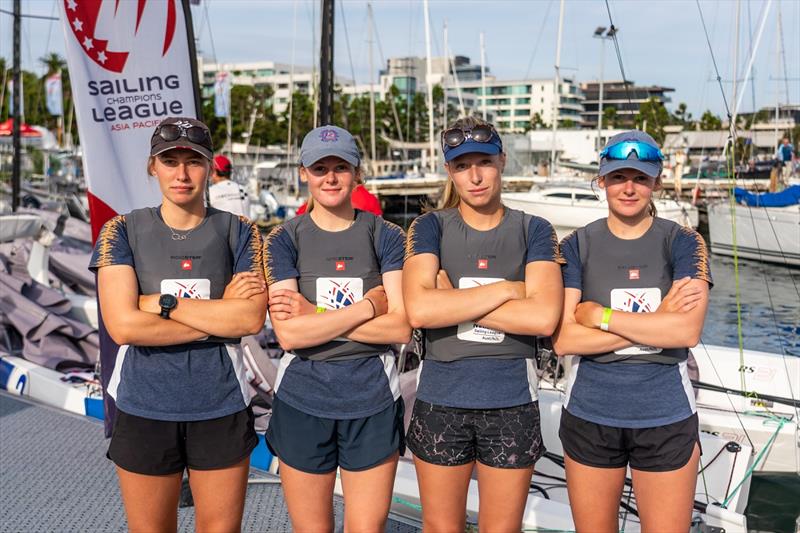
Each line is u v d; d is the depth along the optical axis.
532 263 2.88
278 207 30.02
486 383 2.81
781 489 4.93
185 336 2.78
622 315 2.77
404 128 67.25
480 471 2.87
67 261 8.02
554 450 4.48
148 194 4.85
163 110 4.83
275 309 2.89
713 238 19.22
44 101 56.88
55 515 3.97
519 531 2.90
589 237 2.96
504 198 21.48
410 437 2.93
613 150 2.80
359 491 2.89
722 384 5.45
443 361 2.86
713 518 3.74
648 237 2.90
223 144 62.06
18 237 8.02
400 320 2.90
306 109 68.81
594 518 2.87
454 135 2.83
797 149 26.95
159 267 2.85
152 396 2.78
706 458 4.17
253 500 4.18
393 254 2.98
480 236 2.92
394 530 3.91
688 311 2.74
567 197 21.25
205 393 2.80
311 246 2.96
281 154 63.47
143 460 2.77
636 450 2.78
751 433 4.68
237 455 2.84
